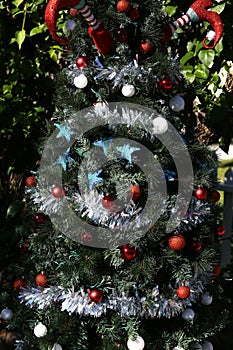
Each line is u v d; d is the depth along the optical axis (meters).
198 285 2.59
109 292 2.51
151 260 2.40
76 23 2.46
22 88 3.58
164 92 2.46
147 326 2.66
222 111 3.26
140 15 2.42
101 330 2.52
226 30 3.19
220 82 3.32
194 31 3.31
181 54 3.41
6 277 3.65
